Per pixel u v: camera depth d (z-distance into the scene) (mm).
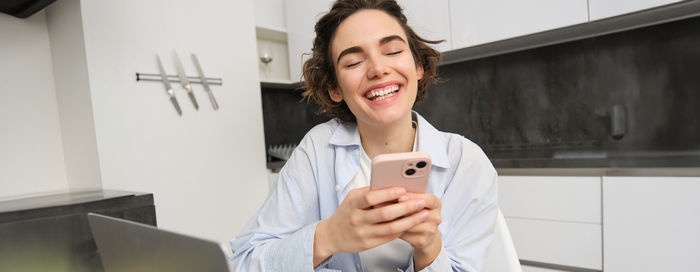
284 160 2291
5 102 1598
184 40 1816
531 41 1824
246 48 2076
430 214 506
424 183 481
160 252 365
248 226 812
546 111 1976
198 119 1857
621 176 1357
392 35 643
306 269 550
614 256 1391
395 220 493
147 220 909
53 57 1729
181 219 1788
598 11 1508
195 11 1861
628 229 1356
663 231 1294
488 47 1886
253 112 2102
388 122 653
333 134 832
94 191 1021
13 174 1618
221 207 1940
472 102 2191
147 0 1694
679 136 1655
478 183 731
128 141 1626
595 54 1828
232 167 1995
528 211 1585
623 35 1754
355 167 784
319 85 840
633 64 1742
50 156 1723
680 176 1252
